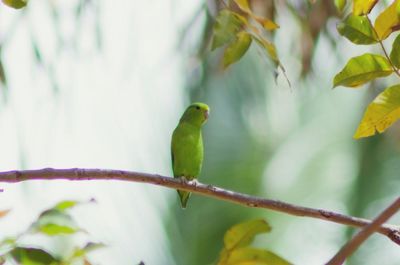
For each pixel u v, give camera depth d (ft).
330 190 65.00
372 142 61.87
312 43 38.17
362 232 16.53
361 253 61.57
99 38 34.14
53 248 24.32
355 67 23.26
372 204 61.62
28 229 23.47
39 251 23.39
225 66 25.66
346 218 24.31
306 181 66.13
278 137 66.18
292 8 36.96
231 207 64.23
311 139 67.15
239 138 63.82
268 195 65.67
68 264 23.71
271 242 64.95
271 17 35.94
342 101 67.46
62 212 23.62
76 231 23.63
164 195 62.80
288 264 22.70
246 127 62.69
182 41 36.91
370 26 23.18
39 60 32.50
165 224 62.49
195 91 49.26
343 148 66.13
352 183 63.26
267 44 25.27
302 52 38.70
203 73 45.73
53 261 23.52
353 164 63.82
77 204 23.79
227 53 25.55
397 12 22.95
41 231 23.50
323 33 37.93
